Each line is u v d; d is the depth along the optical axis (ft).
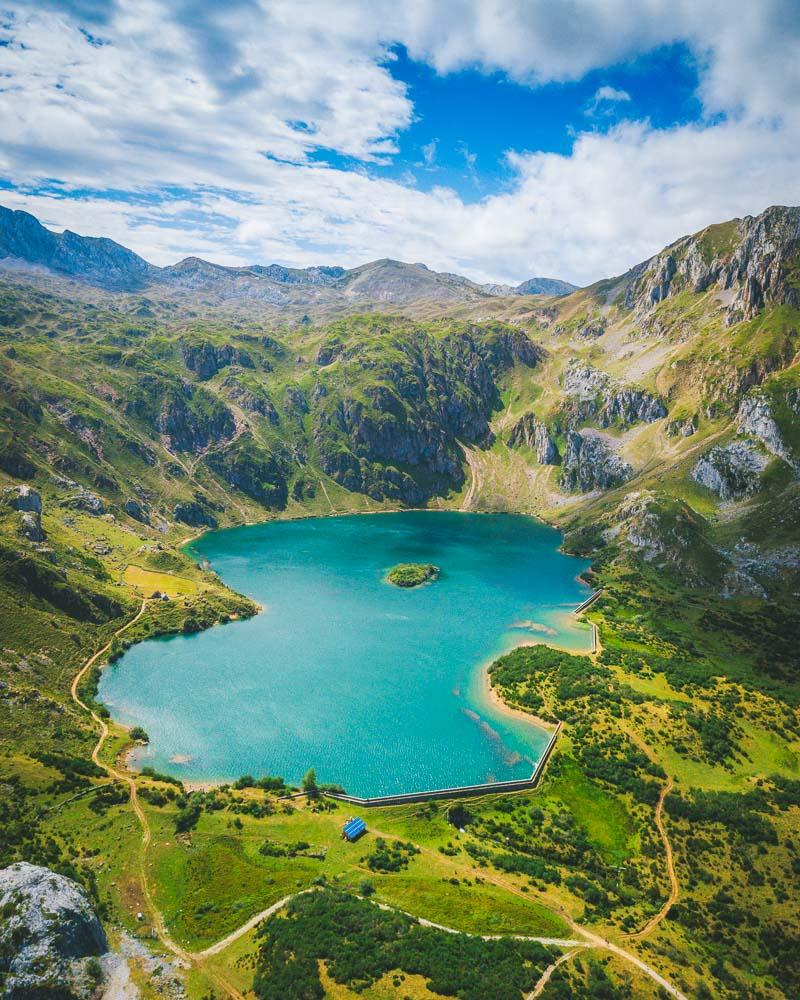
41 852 413.80
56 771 517.96
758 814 525.34
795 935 414.82
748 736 644.27
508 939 385.29
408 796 544.62
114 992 317.22
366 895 415.44
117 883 404.57
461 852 484.74
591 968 368.68
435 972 336.29
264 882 419.95
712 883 463.01
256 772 574.56
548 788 572.10
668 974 372.17
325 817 514.27
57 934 323.78
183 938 364.38
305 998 313.73
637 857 493.36
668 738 634.02
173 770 568.82
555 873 465.47
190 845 452.35
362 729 647.15
